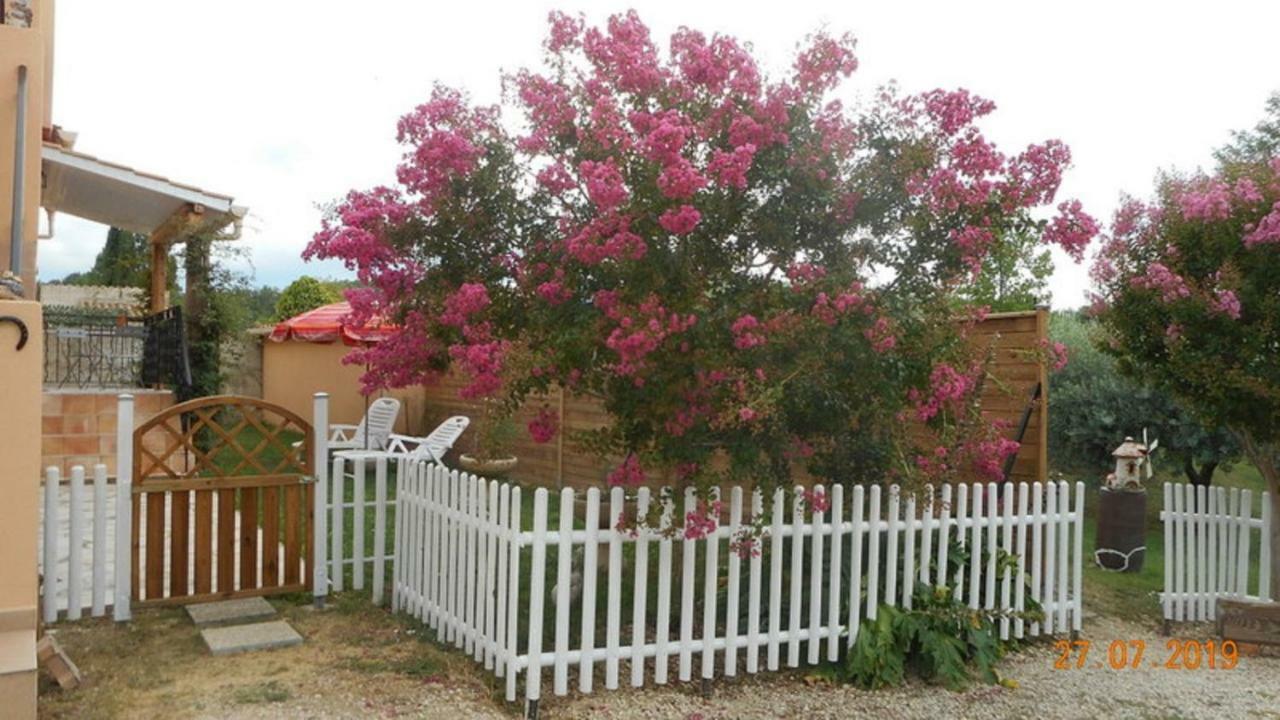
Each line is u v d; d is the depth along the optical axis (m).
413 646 5.45
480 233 5.43
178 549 6.06
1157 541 10.06
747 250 5.21
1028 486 6.84
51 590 5.65
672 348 4.49
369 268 5.55
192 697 4.57
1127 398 10.62
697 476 4.79
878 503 5.47
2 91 4.84
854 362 4.82
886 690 5.19
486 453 5.74
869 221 5.11
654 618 5.88
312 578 6.41
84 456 10.95
